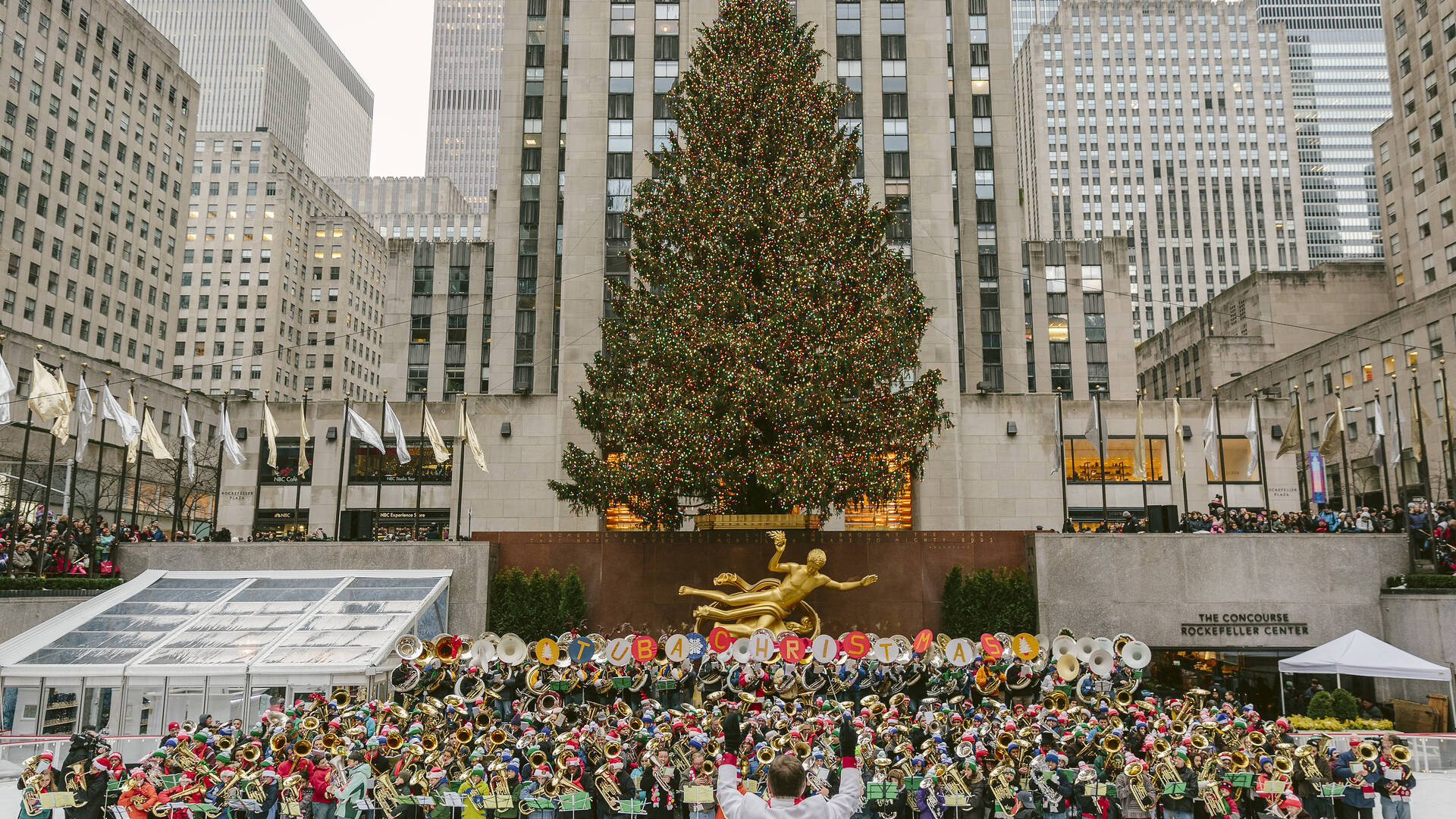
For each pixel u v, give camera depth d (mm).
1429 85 76250
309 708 20516
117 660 23891
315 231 137875
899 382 32312
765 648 22672
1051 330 72000
